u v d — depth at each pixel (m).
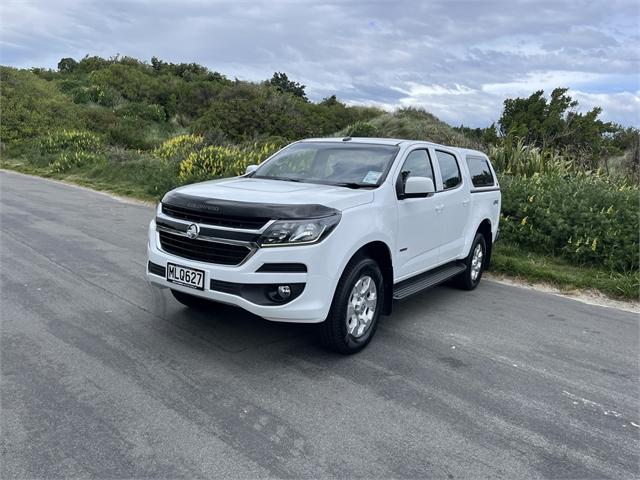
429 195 5.32
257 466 2.97
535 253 9.13
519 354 4.90
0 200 12.88
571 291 7.46
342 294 4.30
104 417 3.36
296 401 3.71
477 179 7.24
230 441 3.19
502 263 8.21
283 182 5.14
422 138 20.69
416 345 4.94
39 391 3.63
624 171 13.30
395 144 5.61
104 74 49.38
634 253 8.02
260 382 3.96
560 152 15.92
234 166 14.91
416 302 6.42
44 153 26.34
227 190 4.54
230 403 3.63
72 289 5.94
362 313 4.62
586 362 4.83
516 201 9.69
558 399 4.04
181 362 4.21
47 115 35.75
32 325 4.80
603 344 5.35
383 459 3.11
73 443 3.07
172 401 3.61
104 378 3.87
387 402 3.79
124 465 2.91
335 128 37.75
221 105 34.09
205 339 4.70
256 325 5.11
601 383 4.39
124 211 12.49
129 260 7.45
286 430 3.35
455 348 4.93
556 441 3.44
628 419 3.80
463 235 6.70
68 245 8.21
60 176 20.30
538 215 9.37
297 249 3.99
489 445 3.34
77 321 4.96
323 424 3.44
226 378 3.99
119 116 42.28
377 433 3.38
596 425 3.69
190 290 4.27
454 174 6.57
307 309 4.06
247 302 3.98
